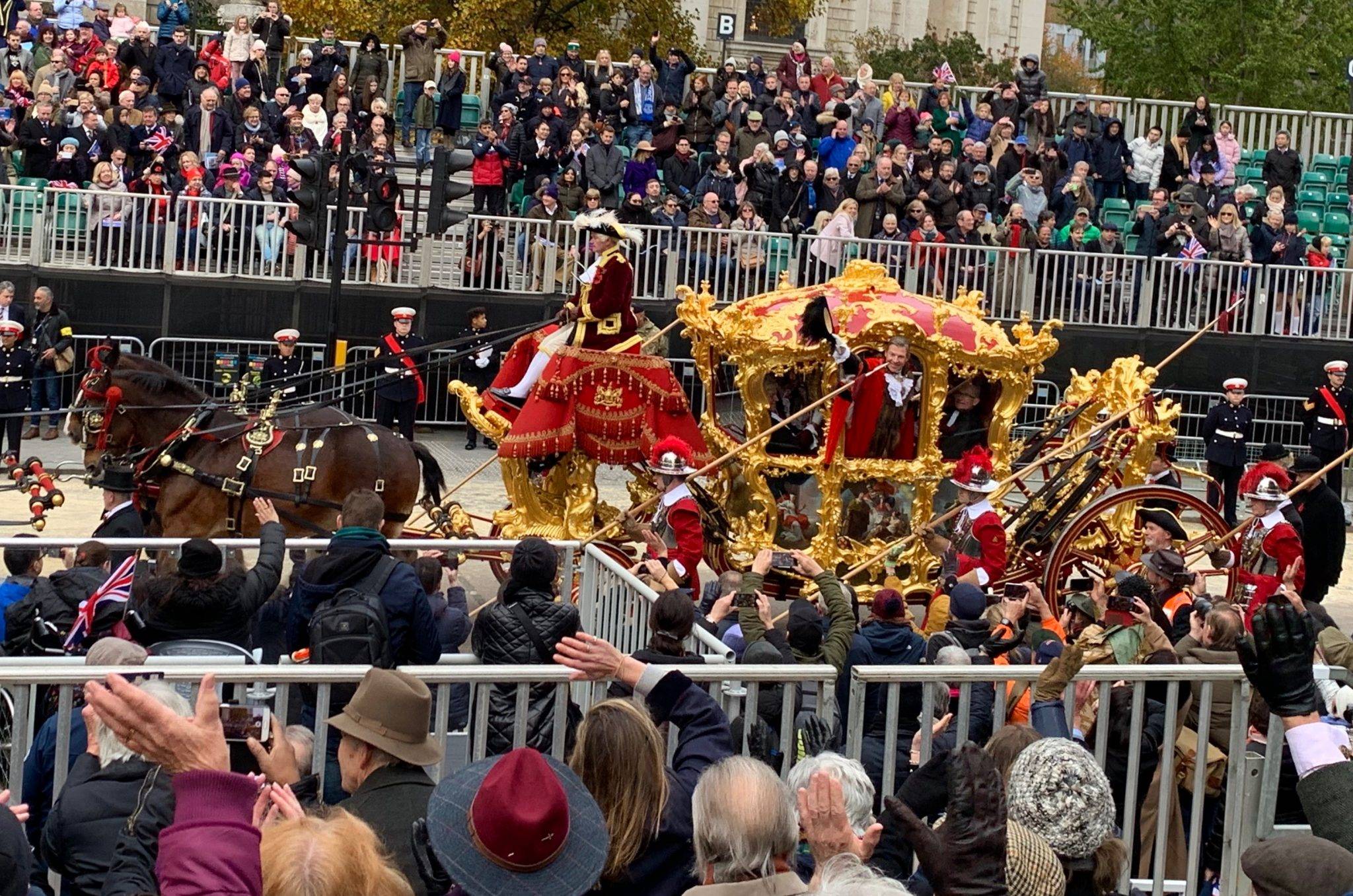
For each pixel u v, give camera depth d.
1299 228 35.75
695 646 10.53
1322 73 54.47
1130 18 54.62
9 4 36.16
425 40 36.16
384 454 17.62
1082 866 6.26
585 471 18.00
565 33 47.91
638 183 33.41
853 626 9.59
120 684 4.99
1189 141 38.25
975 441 19.11
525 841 5.51
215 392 30.05
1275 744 8.57
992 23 69.38
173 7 37.56
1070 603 13.75
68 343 27.52
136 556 12.11
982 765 5.76
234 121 33.31
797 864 7.75
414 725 6.73
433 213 22.27
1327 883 5.45
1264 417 32.44
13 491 23.86
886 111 38.34
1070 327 31.86
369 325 30.66
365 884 4.80
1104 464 18.62
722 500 18.67
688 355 30.78
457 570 17.05
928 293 31.47
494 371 30.59
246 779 4.98
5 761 8.34
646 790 6.27
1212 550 18.22
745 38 62.69
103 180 29.91
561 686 8.13
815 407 17.72
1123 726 9.03
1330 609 22.11
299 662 9.81
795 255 31.59
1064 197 35.31
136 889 5.87
